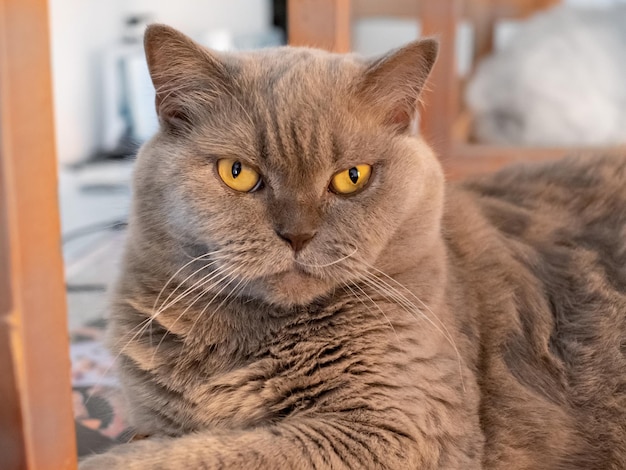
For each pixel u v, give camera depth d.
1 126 0.18
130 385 0.31
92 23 1.03
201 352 0.30
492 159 0.69
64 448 0.21
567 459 0.33
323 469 0.26
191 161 0.29
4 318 0.19
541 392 0.33
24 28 0.18
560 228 0.37
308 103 0.29
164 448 0.26
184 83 0.30
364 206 0.29
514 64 0.83
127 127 1.02
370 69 0.30
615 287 0.35
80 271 0.67
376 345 0.29
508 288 0.34
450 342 0.31
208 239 0.29
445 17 0.62
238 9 1.12
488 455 0.31
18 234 0.19
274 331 0.29
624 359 0.34
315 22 0.47
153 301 0.31
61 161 0.97
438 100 0.63
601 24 0.85
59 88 0.95
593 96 0.79
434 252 0.32
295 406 0.29
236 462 0.25
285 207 0.28
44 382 0.20
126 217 0.36
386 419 0.27
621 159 0.41
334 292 0.30
